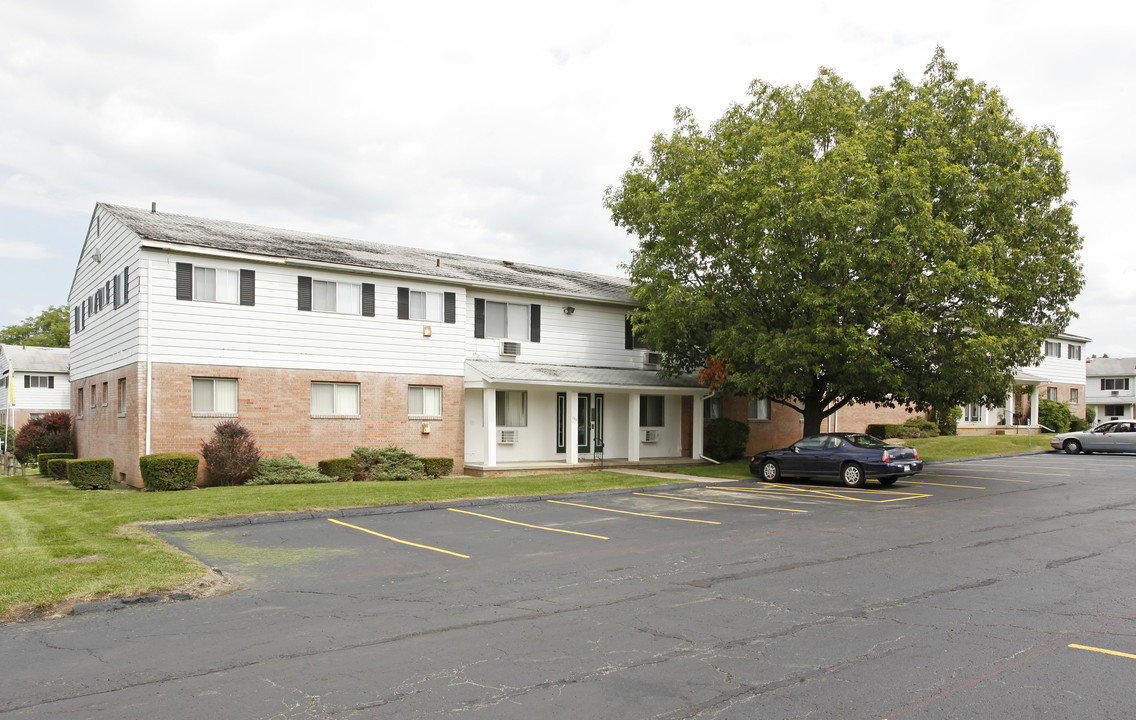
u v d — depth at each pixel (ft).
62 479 77.92
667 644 22.52
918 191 62.23
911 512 50.57
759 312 74.69
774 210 67.56
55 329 229.86
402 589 29.81
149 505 49.37
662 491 63.67
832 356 68.54
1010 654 21.33
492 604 27.45
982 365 65.21
